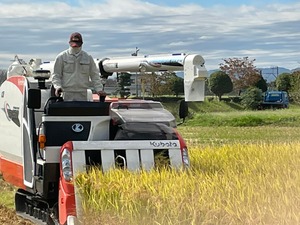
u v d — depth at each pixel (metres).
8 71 13.48
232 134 32.78
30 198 12.46
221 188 10.12
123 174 10.44
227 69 81.31
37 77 11.69
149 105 12.24
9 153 12.53
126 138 11.36
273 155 13.62
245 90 71.50
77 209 10.16
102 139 11.33
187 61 11.98
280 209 9.20
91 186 10.08
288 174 11.22
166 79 42.53
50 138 11.05
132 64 12.88
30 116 11.55
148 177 10.38
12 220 12.95
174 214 9.40
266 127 40.19
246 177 10.95
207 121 43.66
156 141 11.18
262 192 9.88
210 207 9.38
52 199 11.38
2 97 12.80
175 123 11.87
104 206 9.89
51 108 11.00
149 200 9.64
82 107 11.12
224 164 12.39
